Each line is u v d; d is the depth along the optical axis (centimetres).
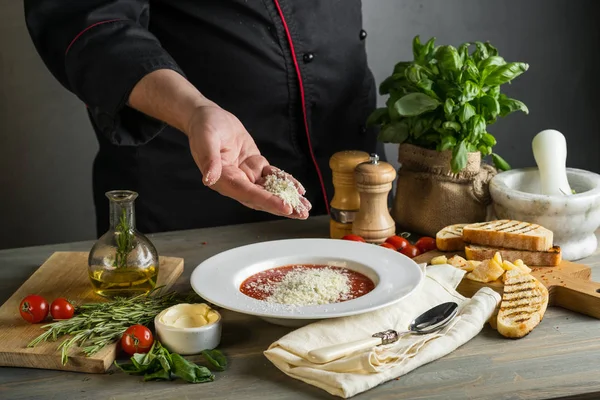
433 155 179
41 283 158
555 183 174
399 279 145
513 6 312
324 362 123
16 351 129
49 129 285
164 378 125
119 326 137
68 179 292
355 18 218
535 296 144
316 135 220
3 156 284
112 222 149
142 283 149
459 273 151
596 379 124
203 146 141
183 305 138
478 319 137
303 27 207
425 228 185
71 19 171
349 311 132
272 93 210
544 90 326
